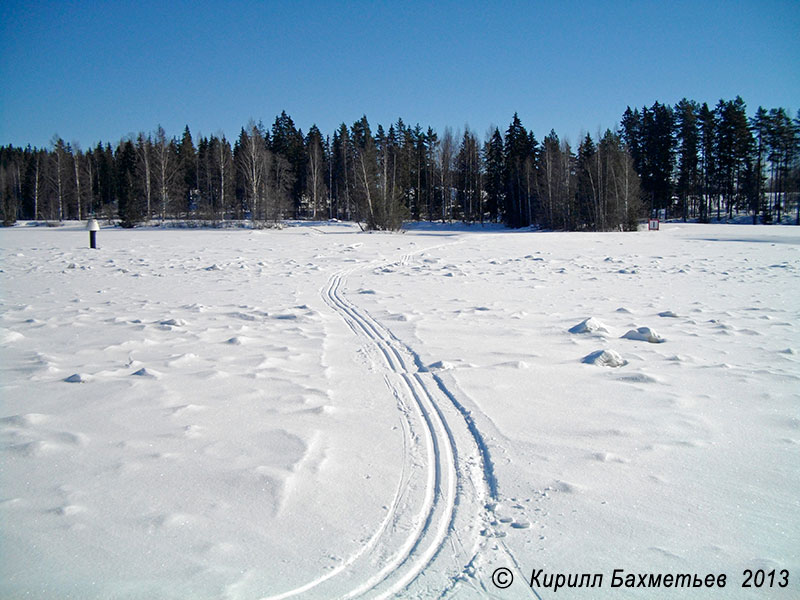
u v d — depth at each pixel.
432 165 64.69
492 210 63.16
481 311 9.77
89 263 17.12
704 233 34.00
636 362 6.46
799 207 54.19
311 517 3.07
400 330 8.25
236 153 67.12
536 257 20.31
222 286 12.78
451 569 2.66
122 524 2.92
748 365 6.32
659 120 61.34
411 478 3.60
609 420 4.63
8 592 2.35
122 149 69.25
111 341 7.26
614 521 3.09
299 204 65.69
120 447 3.90
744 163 59.12
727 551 2.82
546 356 6.73
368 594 2.44
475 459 3.91
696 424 4.54
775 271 15.38
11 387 5.20
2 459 3.65
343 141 58.44
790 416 4.71
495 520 3.11
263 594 2.40
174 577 2.49
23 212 67.75
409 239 30.44
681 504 3.29
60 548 2.69
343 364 6.39
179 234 33.97
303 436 4.18
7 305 9.91
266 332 8.04
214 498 3.22
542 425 4.51
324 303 10.74
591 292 12.09
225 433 4.20
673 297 11.33
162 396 5.04
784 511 3.21
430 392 5.36
